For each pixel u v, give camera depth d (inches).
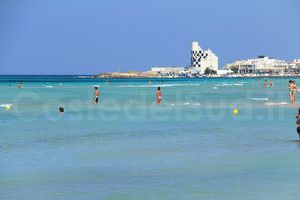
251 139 1726.1
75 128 2085.4
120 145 1599.4
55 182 1091.3
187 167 1239.5
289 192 990.4
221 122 2317.9
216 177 1127.0
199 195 977.5
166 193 995.3
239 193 987.9
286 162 1291.8
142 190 1019.3
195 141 1683.1
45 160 1342.3
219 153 1437.0
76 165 1275.8
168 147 1553.9
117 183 1079.6
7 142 1669.5
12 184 1074.7
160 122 2330.2
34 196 982.4
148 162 1309.1
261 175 1141.7
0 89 6909.5
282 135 1828.2
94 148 1540.4
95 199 958.4
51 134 1882.4
